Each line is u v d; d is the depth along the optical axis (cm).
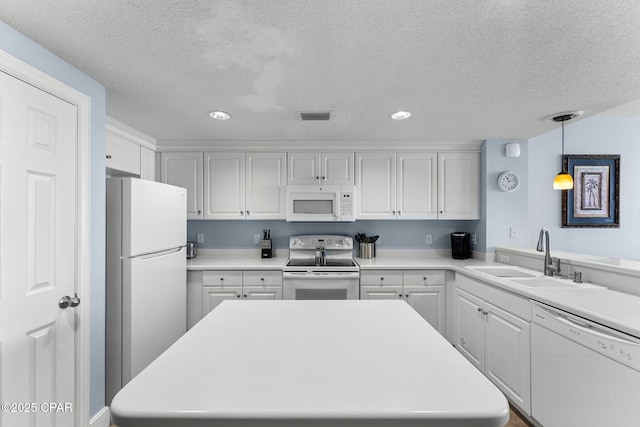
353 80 177
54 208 149
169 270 238
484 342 233
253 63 158
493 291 221
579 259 216
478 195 319
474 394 68
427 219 320
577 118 243
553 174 342
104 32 132
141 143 288
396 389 70
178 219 253
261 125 261
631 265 189
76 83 163
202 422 62
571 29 129
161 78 175
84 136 166
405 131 280
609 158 340
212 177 317
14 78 130
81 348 162
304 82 180
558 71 166
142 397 66
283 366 80
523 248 291
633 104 300
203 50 147
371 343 95
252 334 102
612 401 130
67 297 154
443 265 288
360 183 319
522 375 188
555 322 161
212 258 338
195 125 260
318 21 125
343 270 285
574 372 149
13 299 130
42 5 114
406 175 318
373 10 118
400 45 142
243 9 117
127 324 194
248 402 65
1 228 125
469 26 128
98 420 173
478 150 319
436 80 177
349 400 65
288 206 309
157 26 128
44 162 144
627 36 133
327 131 280
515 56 151
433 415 61
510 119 246
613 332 131
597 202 341
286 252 348
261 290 287
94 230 174
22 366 133
